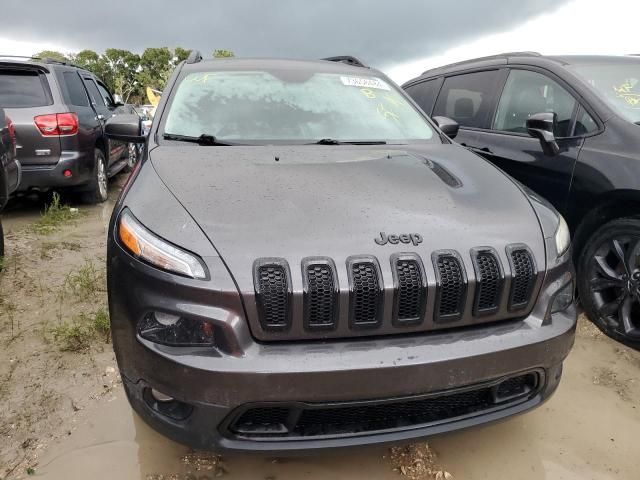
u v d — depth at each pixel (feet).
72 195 21.67
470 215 6.88
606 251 10.53
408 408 6.21
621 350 10.28
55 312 11.41
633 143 10.07
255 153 8.54
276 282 5.77
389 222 6.48
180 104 9.89
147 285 5.99
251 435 5.96
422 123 10.87
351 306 5.83
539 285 6.63
